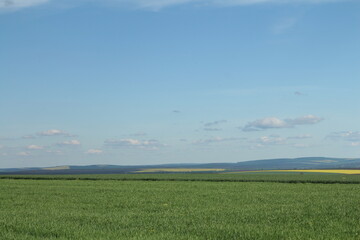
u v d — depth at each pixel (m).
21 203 32.91
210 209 27.11
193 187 53.91
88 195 40.56
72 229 18.44
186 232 17.94
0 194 42.06
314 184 62.28
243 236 16.50
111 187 53.84
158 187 53.88
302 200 34.22
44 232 17.89
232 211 25.67
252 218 22.25
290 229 18.22
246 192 44.06
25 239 16.36
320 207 28.09
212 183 64.69
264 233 16.92
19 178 85.06
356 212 24.83
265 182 68.81
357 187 53.97
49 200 35.44
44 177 87.25
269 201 33.56
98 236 16.72
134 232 17.77
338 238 15.98
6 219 22.06
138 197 37.97
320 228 18.56
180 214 24.36
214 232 17.52
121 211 27.17
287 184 61.66
